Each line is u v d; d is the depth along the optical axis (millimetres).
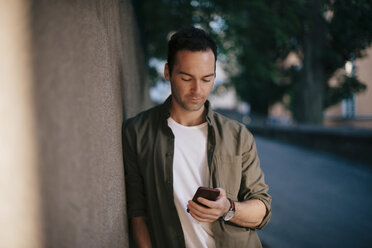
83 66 763
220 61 5812
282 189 5305
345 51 5020
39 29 560
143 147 1371
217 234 1326
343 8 3576
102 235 862
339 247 3238
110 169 1029
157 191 1334
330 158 7848
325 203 4633
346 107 16641
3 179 499
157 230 1346
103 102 978
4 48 498
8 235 507
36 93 548
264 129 13125
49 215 568
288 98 16719
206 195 1162
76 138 688
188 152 1375
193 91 1239
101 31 1016
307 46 6227
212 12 4707
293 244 3273
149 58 5262
